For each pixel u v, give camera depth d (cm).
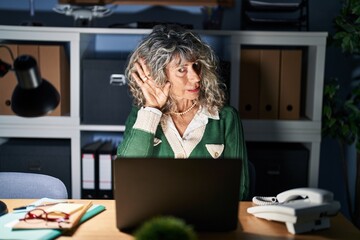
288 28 264
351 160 299
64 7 276
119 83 256
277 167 261
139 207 133
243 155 193
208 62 193
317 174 262
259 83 259
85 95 257
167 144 189
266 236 139
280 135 261
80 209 153
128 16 288
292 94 261
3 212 152
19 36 249
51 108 139
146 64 187
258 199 167
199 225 136
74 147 258
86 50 273
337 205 146
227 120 197
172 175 131
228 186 133
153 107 179
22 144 259
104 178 260
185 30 196
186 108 197
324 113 259
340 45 262
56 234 135
